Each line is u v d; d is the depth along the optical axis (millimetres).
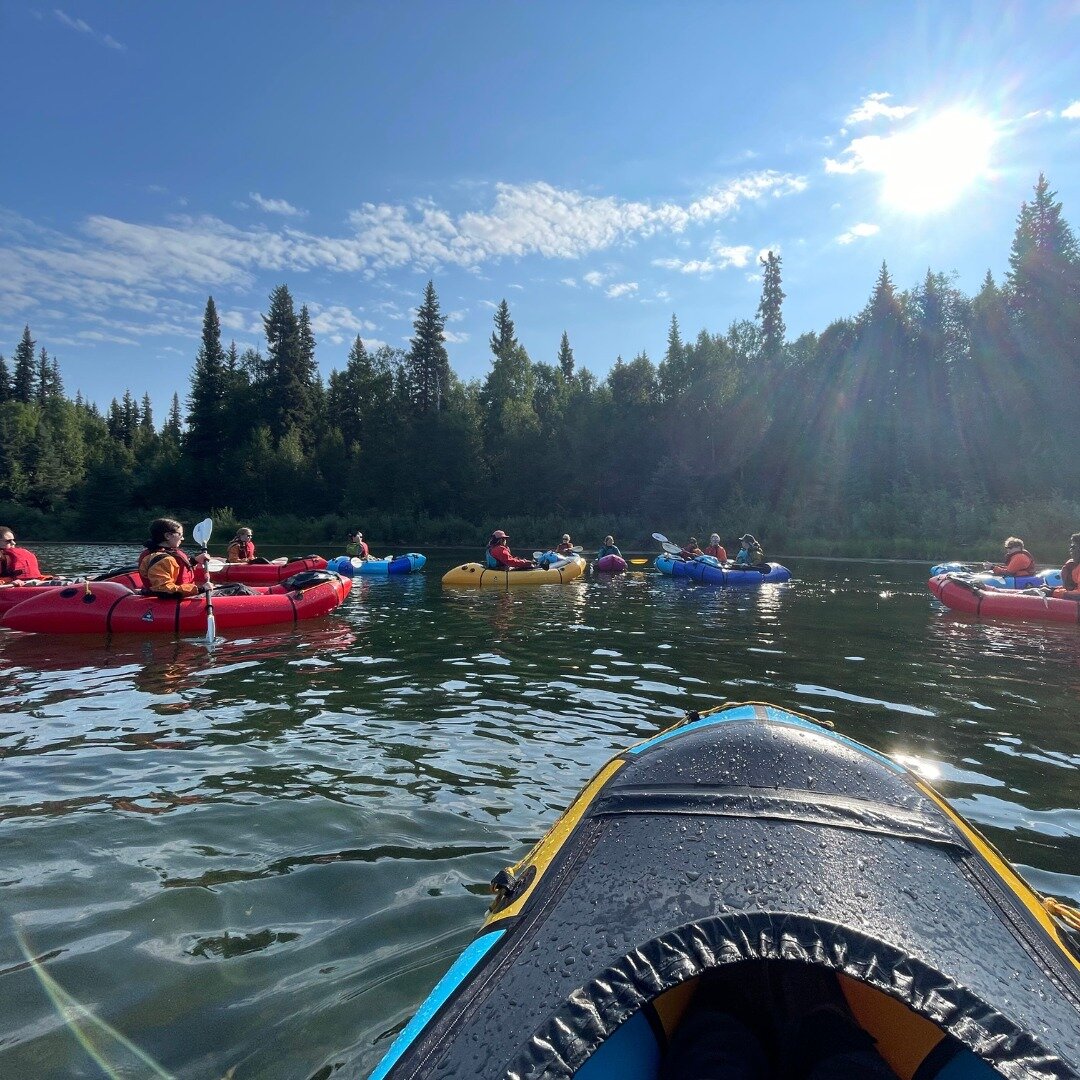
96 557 25906
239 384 56938
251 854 3012
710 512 36125
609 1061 1332
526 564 15359
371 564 16922
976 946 1375
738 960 1262
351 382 56750
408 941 2406
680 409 40031
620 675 6258
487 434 48000
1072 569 10141
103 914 2566
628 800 1866
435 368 51281
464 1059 1171
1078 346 30250
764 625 9250
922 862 1613
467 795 3625
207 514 47094
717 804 1775
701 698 5496
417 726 4734
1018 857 3035
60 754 4172
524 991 1290
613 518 37812
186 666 6441
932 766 4105
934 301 38438
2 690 5574
